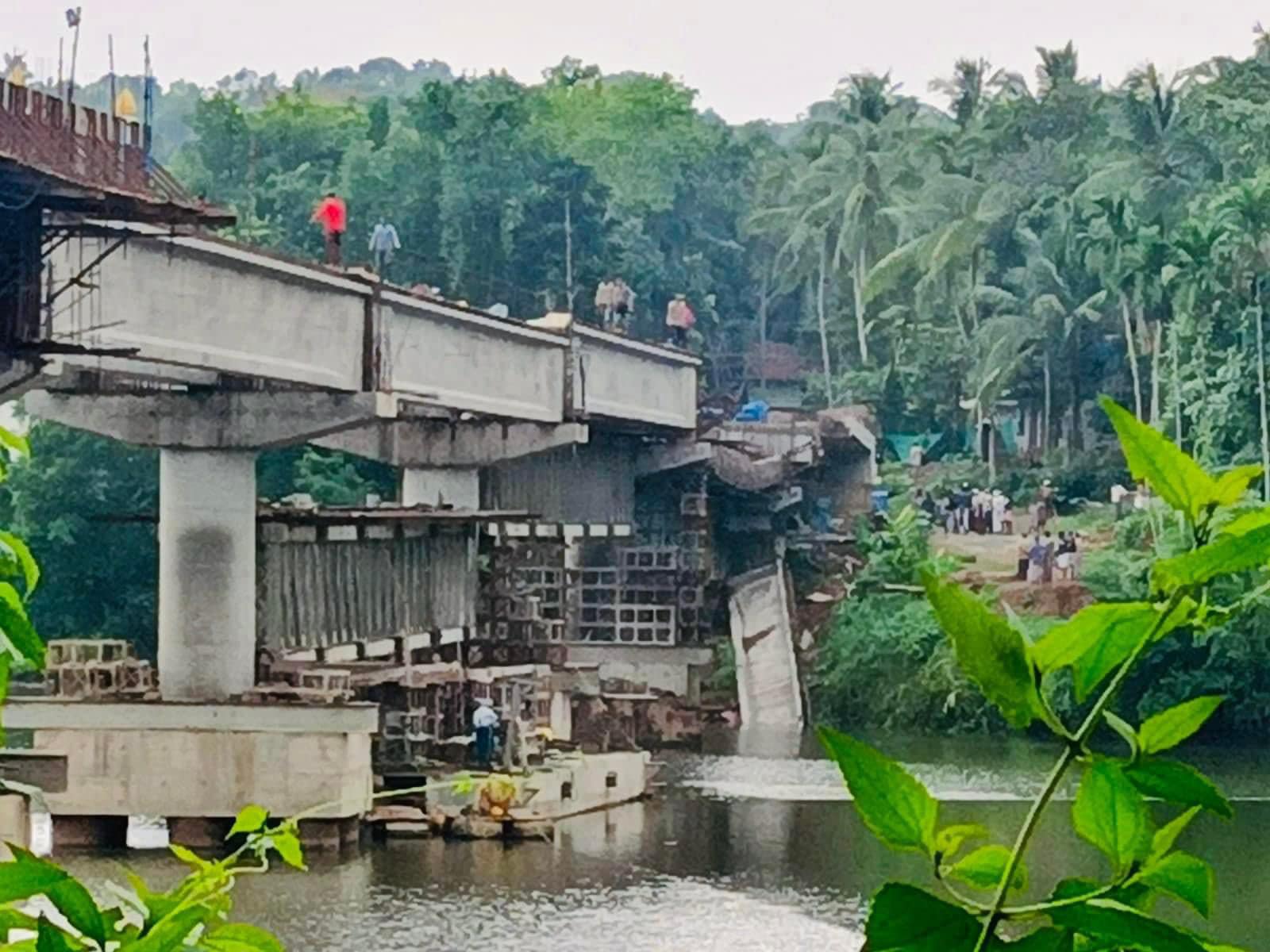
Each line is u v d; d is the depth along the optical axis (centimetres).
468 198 9525
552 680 5525
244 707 4069
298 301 4141
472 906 3569
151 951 407
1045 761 5988
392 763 4478
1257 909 3488
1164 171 9356
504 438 5606
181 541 4284
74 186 2936
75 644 4406
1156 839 338
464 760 4588
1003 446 9800
